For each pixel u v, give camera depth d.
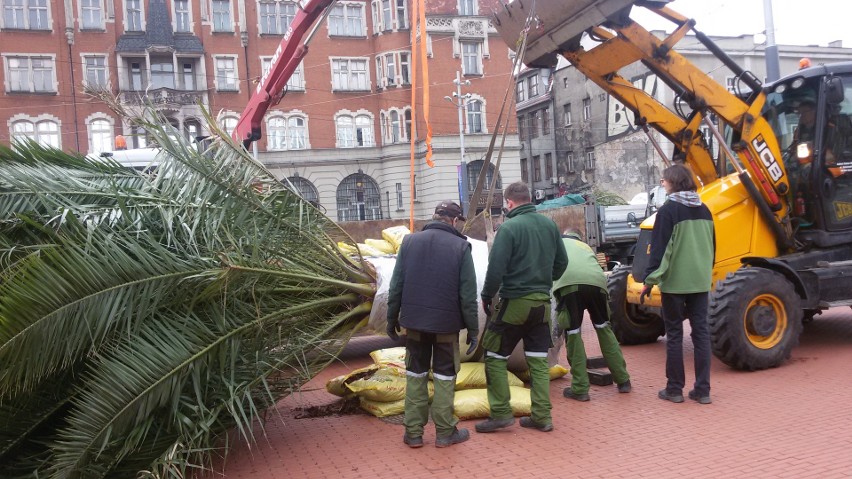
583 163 50.62
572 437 4.80
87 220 4.26
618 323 8.02
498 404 4.98
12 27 37.84
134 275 4.06
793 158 7.47
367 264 5.66
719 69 39.53
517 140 43.53
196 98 5.27
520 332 4.98
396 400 5.51
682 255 5.53
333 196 43.16
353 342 9.81
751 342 6.43
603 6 6.28
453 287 4.67
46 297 3.66
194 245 4.48
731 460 4.21
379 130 44.00
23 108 37.97
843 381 5.93
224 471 4.44
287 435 5.15
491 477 4.12
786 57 42.03
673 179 5.68
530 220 4.95
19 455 4.08
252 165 5.05
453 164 42.34
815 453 4.24
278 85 11.60
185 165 4.79
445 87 42.69
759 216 7.30
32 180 4.35
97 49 39.31
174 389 4.11
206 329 4.32
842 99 7.09
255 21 42.19
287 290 4.95
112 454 3.92
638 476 4.03
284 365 4.86
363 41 43.72
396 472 4.29
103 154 8.06
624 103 7.36
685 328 9.17
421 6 8.38
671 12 7.05
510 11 6.88
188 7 41.09
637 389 6.08
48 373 3.78
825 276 6.98
